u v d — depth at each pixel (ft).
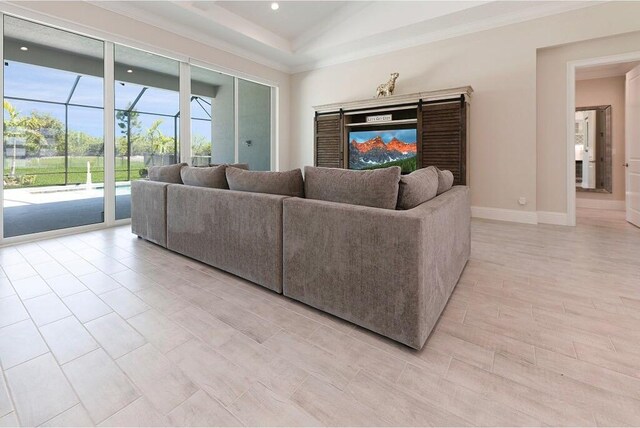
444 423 3.27
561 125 13.16
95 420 3.28
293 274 6.02
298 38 17.71
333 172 5.73
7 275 7.34
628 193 13.80
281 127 20.59
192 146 15.72
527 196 13.58
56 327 5.10
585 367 4.14
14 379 3.87
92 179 12.46
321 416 3.37
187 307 5.86
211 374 4.02
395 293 4.64
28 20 10.17
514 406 3.49
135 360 4.28
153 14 13.17
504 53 13.58
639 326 5.13
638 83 12.75
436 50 15.16
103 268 7.89
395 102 15.56
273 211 6.25
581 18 12.06
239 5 14.34
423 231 4.43
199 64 15.35
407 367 4.18
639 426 3.19
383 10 14.83
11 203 10.63
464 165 13.88
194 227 8.25
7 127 10.28
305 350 4.57
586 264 8.23
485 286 6.82
